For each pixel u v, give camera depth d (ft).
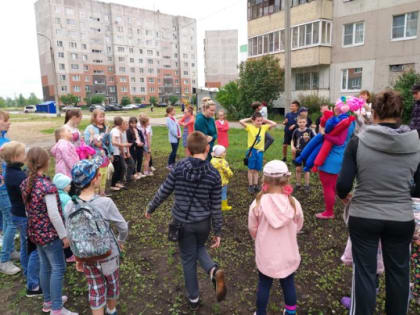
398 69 59.21
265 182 8.46
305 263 12.21
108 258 8.43
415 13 55.67
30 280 10.73
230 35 249.34
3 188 12.01
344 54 66.69
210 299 10.29
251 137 20.07
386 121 7.38
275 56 77.15
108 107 191.72
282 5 73.46
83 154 16.35
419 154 7.14
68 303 10.37
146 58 306.76
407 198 7.23
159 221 17.06
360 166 7.35
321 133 15.37
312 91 72.08
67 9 257.14
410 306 9.54
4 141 14.19
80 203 8.07
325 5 66.23
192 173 8.82
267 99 76.48
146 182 24.94
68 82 265.13
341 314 9.40
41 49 270.46
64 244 9.12
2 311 10.14
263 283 8.52
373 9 60.75
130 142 24.75
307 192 20.57
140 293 10.77
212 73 254.68
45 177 9.30
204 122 19.84
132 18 291.99
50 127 82.53
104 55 281.95
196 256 9.47
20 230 11.05
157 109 200.64
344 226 15.35
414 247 9.49
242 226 15.93
